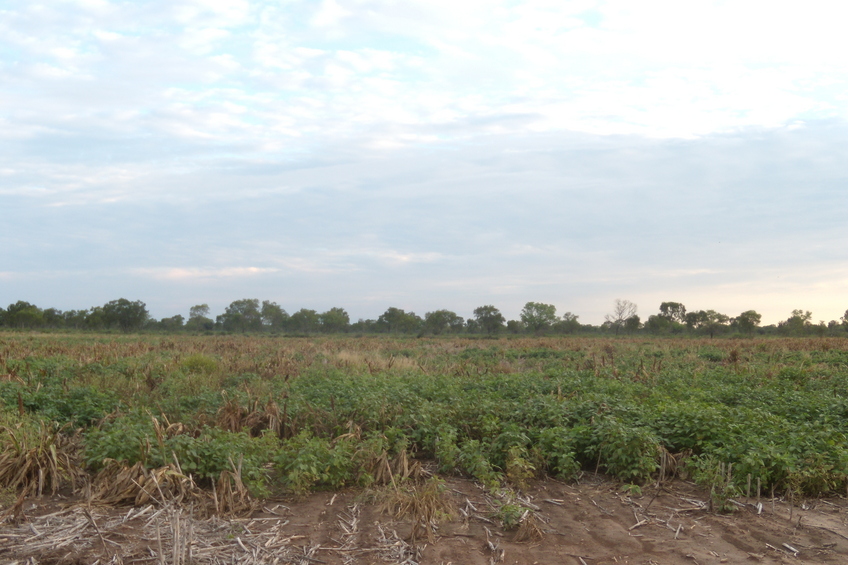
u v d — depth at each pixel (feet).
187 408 37.99
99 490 22.18
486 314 326.85
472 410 34.27
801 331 232.73
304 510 22.16
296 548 18.44
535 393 43.86
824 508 22.68
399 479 25.04
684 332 289.33
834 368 70.49
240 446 25.55
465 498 23.89
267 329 398.21
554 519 21.76
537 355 99.04
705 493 24.61
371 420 32.58
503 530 20.49
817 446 26.58
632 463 26.30
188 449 23.90
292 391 45.09
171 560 16.97
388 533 19.80
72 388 43.06
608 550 18.76
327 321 356.79
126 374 55.42
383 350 109.60
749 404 38.96
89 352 82.23
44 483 23.08
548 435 28.45
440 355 97.40
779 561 17.88
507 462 26.37
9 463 23.22
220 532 19.43
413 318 345.92
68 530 19.03
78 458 25.80
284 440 29.63
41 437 25.08
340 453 25.50
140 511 20.80
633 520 21.67
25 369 54.75
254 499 22.75
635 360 79.10
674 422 31.12
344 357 77.87
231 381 54.70
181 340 144.25
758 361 78.54
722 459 25.75
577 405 35.12
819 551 18.61
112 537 18.70
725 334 261.03
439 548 18.67
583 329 328.49
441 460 28.48
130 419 29.94
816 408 36.63
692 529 20.65
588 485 26.04
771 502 23.30
